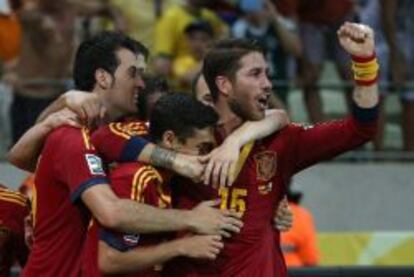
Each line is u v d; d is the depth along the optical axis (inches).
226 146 534.3
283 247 831.7
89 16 959.6
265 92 549.0
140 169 528.1
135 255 522.0
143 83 563.2
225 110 553.3
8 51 943.7
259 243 546.6
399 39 1002.1
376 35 997.2
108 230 523.8
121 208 518.0
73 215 546.0
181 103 535.2
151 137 538.9
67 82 941.8
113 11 962.1
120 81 555.8
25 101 936.3
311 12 974.4
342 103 974.4
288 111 976.3
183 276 545.6
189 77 932.6
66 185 542.0
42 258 550.0
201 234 524.4
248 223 546.0
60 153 537.6
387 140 1007.0
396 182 1013.2
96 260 531.5
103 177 529.7
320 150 560.1
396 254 918.4
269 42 965.8
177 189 546.9
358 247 915.4
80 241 548.1
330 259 912.9
